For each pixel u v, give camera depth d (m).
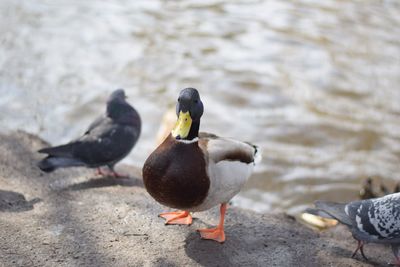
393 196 5.79
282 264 5.80
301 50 15.70
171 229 6.16
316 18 17.81
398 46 16.17
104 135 7.30
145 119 12.15
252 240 6.15
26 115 11.98
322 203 6.17
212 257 5.74
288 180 10.40
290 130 12.07
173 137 5.38
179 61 14.78
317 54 15.52
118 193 7.00
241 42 16.03
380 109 13.11
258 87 13.73
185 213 6.36
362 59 15.35
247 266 5.68
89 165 7.26
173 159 5.35
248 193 9.98
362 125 12.39
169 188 5.37
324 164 10.97
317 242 6.37
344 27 17.25
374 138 11.96
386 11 18.53
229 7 18.47
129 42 15.69
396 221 5.68
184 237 6.03
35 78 13.50
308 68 14.77
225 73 14.30
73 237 5.91
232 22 17.31
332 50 15.78
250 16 17.80
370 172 10.75
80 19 16.97
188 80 13.94
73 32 16.09
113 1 18.53
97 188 7.15
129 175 7.86
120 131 7.38
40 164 7.00
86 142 7.23
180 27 16.81
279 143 11.65
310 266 5.85
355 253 6.15
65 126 11.84
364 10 18.53
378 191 9.65
